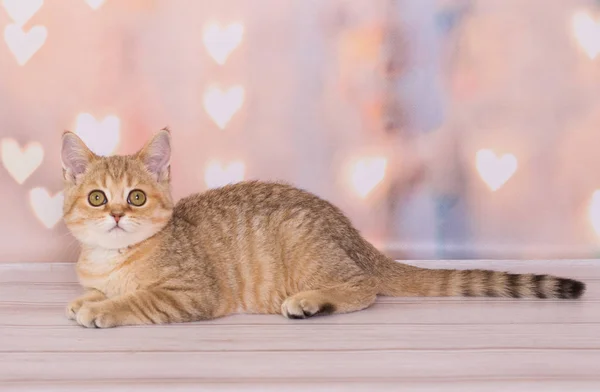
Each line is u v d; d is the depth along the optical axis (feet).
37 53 5.11
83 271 4.42
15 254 5.17
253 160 5.19
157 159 4.48
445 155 5.17
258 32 5.15
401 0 5.13
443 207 5.19
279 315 4.43
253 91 5.17
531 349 4.06
